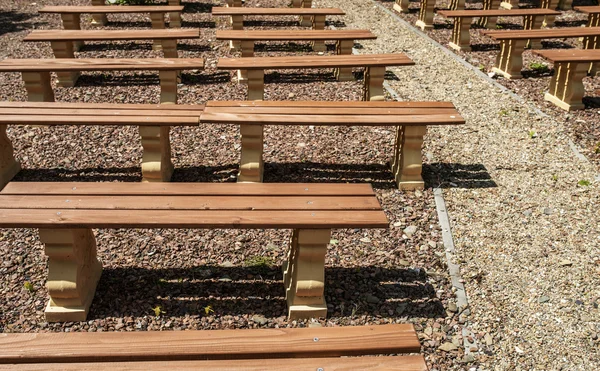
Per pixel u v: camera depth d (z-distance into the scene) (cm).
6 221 357
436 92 681
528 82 714
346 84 693
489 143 578
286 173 520
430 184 514
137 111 492
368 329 319
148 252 432
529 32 728
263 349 302
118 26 873
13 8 959
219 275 416
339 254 436
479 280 420
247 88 656
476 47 839
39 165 521
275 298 403
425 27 902
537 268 430
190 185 400
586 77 738
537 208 489
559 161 551
